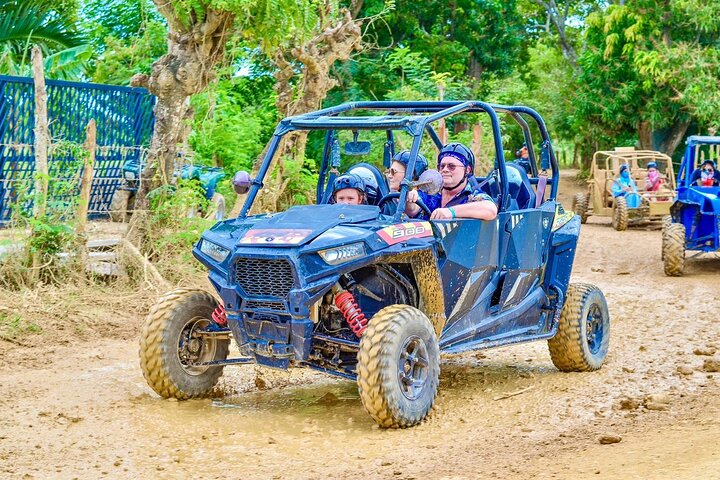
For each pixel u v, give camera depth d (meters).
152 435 6.17
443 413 6.70
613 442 5.64
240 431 6.28
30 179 11.17
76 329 9.72
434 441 5.97
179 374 6.96
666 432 5.83
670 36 34.38
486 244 7.15
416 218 7.10
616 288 13.68
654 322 10.80
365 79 27.80
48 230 10.61
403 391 6.23
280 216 6.75
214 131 17.67
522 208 8.08
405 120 6.67
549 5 45.06
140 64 19.95
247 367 8.27
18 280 10.48
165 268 11.73
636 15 33.69
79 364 8.48
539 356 9.07
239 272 6.43
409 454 5.66
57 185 10.96
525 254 7.66
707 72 32.44
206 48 12.35
